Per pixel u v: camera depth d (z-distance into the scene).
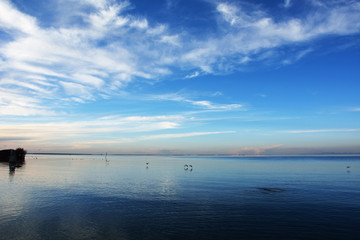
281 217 18.86
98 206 22.36
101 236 14.90
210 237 14.72
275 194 28.55
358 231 15.82
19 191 29.89
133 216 19.11
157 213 19.98
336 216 19.11
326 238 14.66
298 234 15.29
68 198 25.91
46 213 19.92
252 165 99.31
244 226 16.73
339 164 104.75
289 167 83.44
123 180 42.75
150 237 14.74
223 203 23.69
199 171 65.50
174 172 61.81
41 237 14.71
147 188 33.22
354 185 36.03
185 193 29.23
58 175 50.22
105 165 95.88
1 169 62.69
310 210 20.94
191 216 19.11
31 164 91.88
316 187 34.03
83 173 56.41
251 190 31.42
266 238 14.62
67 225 16.94
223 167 85.19
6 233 15.35
